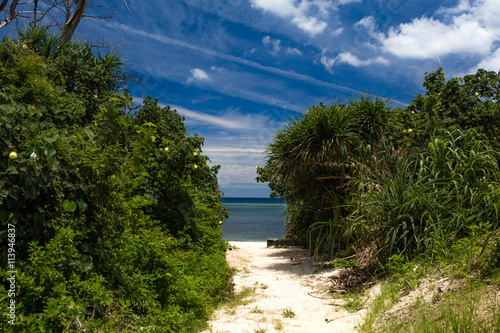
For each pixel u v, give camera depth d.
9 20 7.67
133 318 3.25
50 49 6.81
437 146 5.52
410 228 4.79
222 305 4.54
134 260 3.93
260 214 42.53
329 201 7.26
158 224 5.73
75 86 6.34
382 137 6.96
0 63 4.39
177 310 3.69
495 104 7.24
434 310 3.09
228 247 7.75
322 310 4.20
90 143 3.79
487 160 5.14
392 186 5.21
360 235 5.73
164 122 6.94
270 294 4.97
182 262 4.61
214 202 8.09
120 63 7.78
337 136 6.82
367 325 3.38
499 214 4.36
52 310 2.39
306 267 6.71
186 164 6.09
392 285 4.13
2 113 2.89
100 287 3.07
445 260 3.98
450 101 7.58
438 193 4.92
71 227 3.34
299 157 7.09
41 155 2.93
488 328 2.49
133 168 4.06
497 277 3.21
